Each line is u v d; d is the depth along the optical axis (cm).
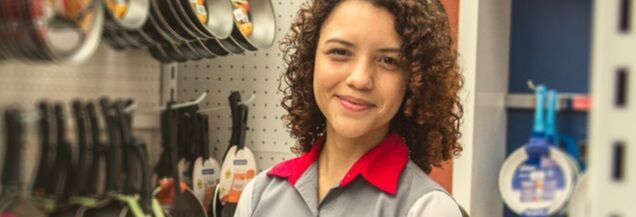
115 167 124
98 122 123
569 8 214
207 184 177
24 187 113
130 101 131
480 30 187
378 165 121
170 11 144
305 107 140
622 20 55
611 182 55
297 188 128
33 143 126
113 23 123
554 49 216
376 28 114
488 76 198
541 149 196
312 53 132
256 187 136
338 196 122
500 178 202
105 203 127
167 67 179
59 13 109
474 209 190
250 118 192
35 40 100
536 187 198
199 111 181
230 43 170
